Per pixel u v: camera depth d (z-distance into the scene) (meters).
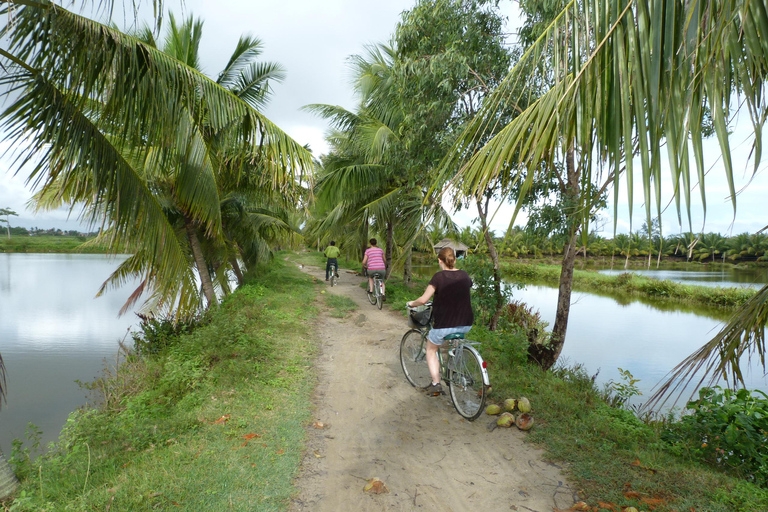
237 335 6.97
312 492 3.26
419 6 7.04
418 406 5.04
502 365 6.34
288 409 4.75
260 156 7.56
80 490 3.25
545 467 3.63
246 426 4.26
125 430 4.12
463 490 3.31
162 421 4.29
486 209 7.37
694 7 1.22
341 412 4.84
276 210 17.42
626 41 1.38
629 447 3.95
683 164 1.21
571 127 1.51
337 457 3.81
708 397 4.73
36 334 13.64
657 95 1.27
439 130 7.68
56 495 3.26
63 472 3.63
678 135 1.24
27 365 10.19
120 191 5.59
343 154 17.05
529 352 7.22
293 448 3.87
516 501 3.16
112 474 3.42
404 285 16.16
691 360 2.85
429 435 4.27
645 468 3.54
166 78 5.35
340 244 34.19
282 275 20.36
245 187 12.17
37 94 4.70
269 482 3.31
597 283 32.91
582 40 1.52
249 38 9.70
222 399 4.97
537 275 39.09
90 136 5.18
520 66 1.81
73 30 4.45
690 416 4.70
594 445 3.95
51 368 9.94
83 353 11.35
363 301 13.45
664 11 1.29
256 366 6.01
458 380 4.71
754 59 1.22
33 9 4.26
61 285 28.38
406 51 7.57
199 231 12.57
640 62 1.32
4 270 41.16
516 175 1.59
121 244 6.02
